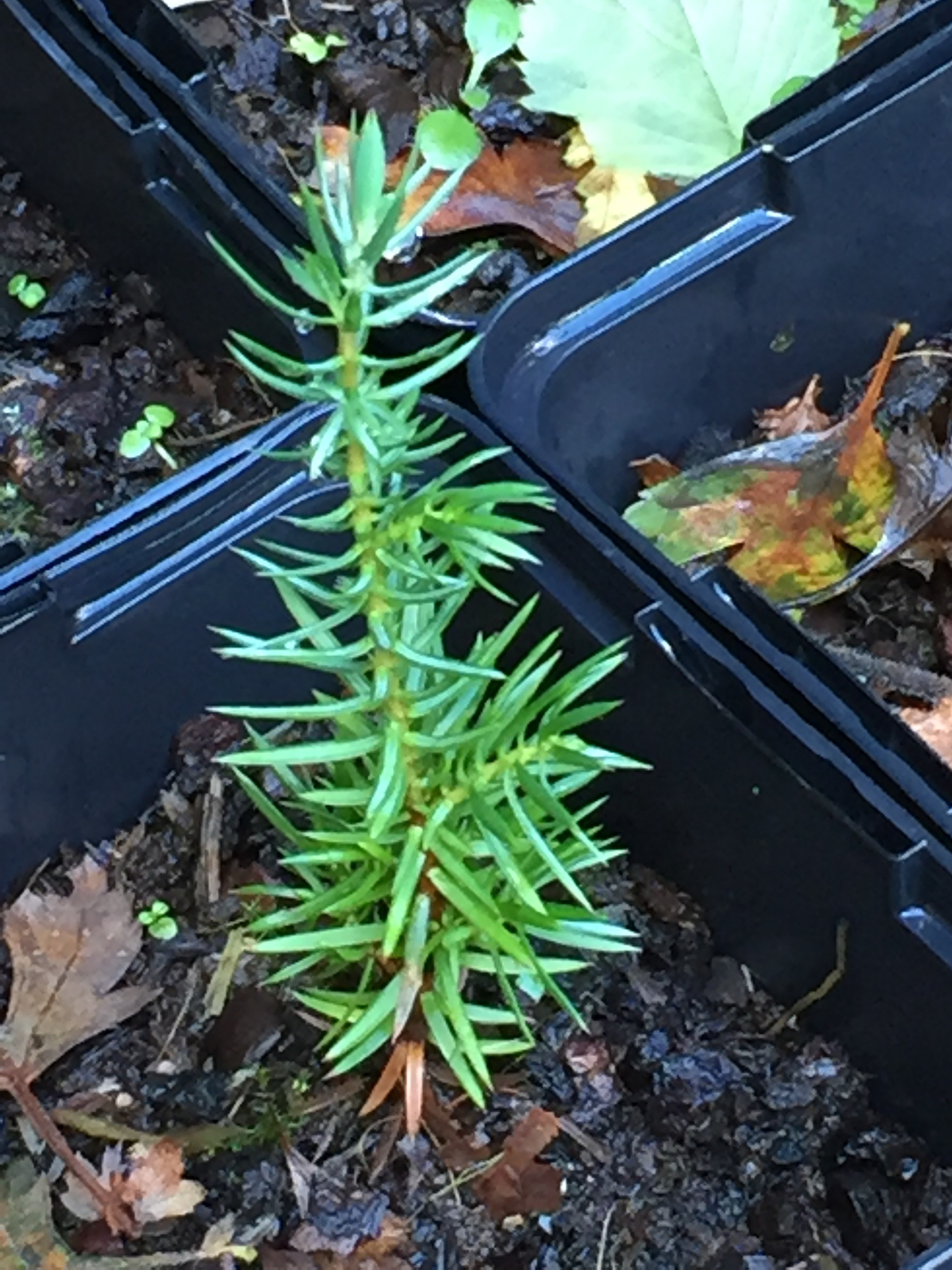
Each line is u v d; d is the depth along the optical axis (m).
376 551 0.14
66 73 0.21
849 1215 0.17
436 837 0.15
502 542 0.14
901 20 0.21
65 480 0.21
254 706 0.19
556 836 0.17
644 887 0.19
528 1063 0.18
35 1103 0.18
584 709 0.15
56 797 0.19
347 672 0.15
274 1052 0.18
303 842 0.17
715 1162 0.18
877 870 0.17
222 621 0.19
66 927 0.19
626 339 0.20
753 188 0.20
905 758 0.17
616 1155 0.18
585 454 0.21
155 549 0.18
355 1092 0.18
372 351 0.20
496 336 0.19
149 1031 0.18
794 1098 0.18
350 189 0.12
